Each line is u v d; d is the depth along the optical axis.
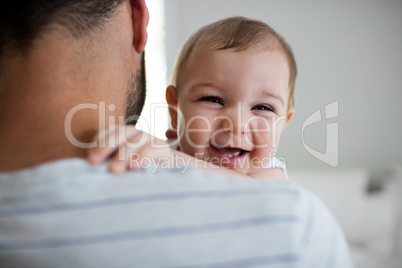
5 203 0.43
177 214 0.44
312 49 2.92
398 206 2.57
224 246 0.43
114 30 0.58
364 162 2.94
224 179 0.48
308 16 2.91
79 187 0.44
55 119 0.50
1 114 0.49
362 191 2.77
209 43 1.00
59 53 0.50
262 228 0.44
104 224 0.42
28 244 0.42
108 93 0.57
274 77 0.98
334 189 2.71
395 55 2.87
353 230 2.45
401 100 2.90
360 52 2.89
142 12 0.64
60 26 0.50
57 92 0.50
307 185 2.71
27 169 0.47
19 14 0.49
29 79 0.49
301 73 2.92
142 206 0.44
